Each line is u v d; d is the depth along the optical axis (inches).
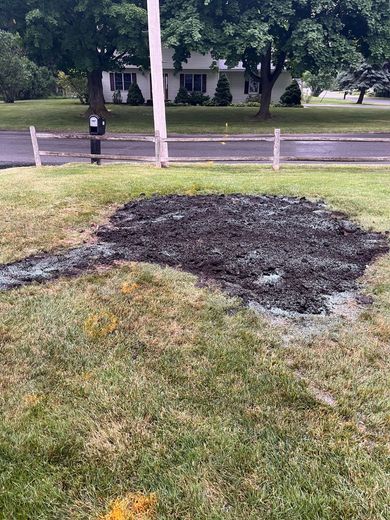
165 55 971.3
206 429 75.0
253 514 60.0
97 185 254.2
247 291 126.7
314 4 592.7
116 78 1055.6
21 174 291.0
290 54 661.9
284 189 251.4
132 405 80.8
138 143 522.9
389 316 113.7
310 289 128.3
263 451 70.6
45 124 690.8
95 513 60.3
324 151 466.0
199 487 63.9
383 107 1063.0
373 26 624.4
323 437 73.8
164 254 153.3
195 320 110.7
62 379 88.2
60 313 112.9
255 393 84.3
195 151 458.6
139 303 118.6
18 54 1045.8
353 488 64.0
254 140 322.0
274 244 163.5
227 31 581.9
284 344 101.0
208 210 207.3
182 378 88.6
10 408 80.0
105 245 162.9
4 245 159.3
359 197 232.5
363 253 156.3
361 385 87.2
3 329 105.4
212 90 1039.6
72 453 70.2
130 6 582.2
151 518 59.4
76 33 625.6
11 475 66.4
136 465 68.1
